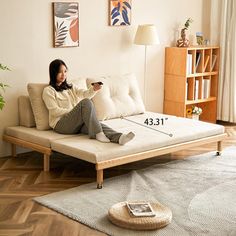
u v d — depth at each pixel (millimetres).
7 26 5754
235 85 7855
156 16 7395
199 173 5441
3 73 5820
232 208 4449
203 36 8109
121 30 6965
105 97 6254
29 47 5992
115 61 6969
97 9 6609
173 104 7609
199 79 7746
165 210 4172
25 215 4258
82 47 6531
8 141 5895
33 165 5672
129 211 4105
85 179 5207
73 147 5035
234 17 7730
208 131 5906
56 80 5781
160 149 5348
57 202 4523
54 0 6125
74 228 4020
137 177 5254
